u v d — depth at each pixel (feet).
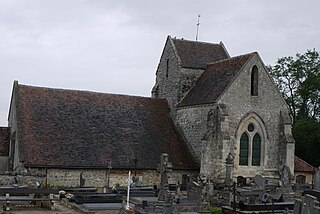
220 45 178.29
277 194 110.01
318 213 76.48
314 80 228.02
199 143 147.84
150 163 140.97
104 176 134.72
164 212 88.43
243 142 145.69
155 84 180.55
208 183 124.57
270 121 150.10
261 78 149.48
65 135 137.59
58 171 128.88
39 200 96.07
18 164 129.39
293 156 148.77
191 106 152.56
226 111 139.95
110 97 158.30
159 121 158.92
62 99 149.18
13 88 147.64
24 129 133.69
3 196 99.55
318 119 233.14
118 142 143.02
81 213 91.25
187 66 164.14
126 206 92.32
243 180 143.43
